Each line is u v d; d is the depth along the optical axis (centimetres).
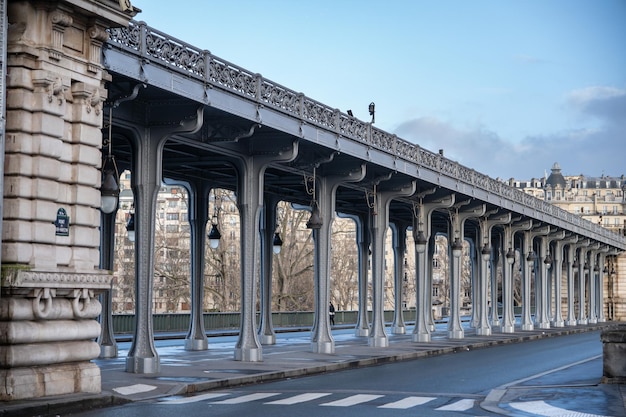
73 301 1956
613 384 2258
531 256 6406
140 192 2536
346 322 7281
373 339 4003
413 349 3912
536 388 2277
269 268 4200
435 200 4534
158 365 2547
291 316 6381
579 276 8231
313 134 3150
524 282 6425
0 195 1789
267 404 1973
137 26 2264
